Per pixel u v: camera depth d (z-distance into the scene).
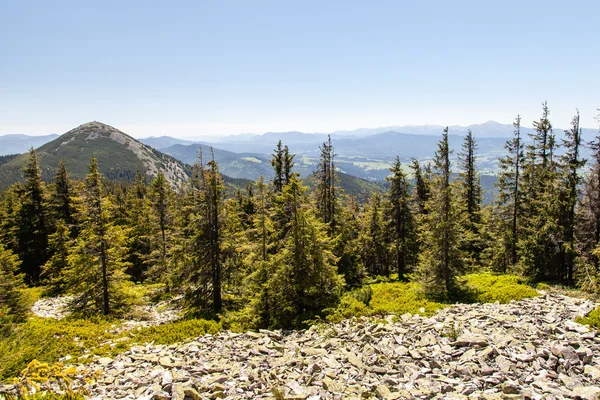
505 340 10.36
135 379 9.89
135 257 42.31
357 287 26.28
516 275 24.75
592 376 7.90
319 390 8.55
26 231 37.56
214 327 17.02
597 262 21.39
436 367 9.37
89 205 23.97
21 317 21.33
